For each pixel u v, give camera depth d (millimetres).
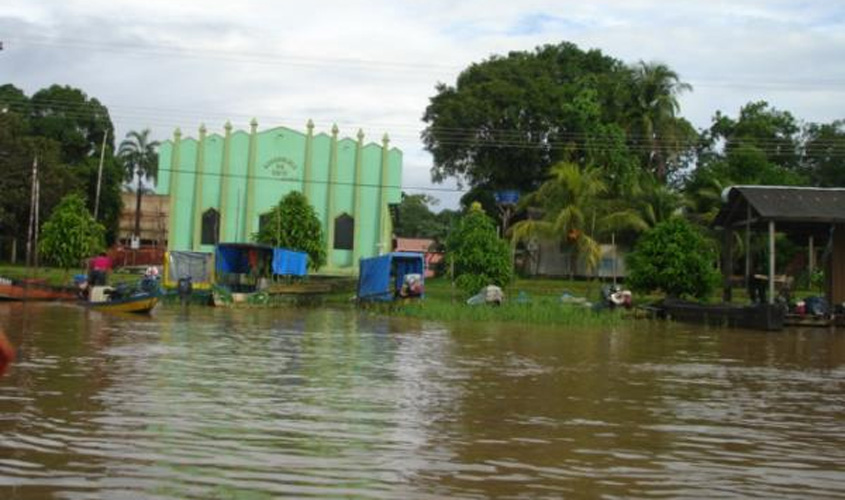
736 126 60562
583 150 50219
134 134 59875
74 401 11234
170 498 7023
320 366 15797
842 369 17469
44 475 7613
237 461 8258
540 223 44562
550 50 61094
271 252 40406
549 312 31016
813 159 61062
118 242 62125
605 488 7684
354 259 49375
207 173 48844
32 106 59844
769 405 12500
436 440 9461
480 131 54594
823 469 8578
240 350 18297
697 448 9414
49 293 36969
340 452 8766
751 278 34031
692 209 50250
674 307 33531
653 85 51406
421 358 17672
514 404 12031
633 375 15719
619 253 49500
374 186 49781
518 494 7414
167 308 34344
